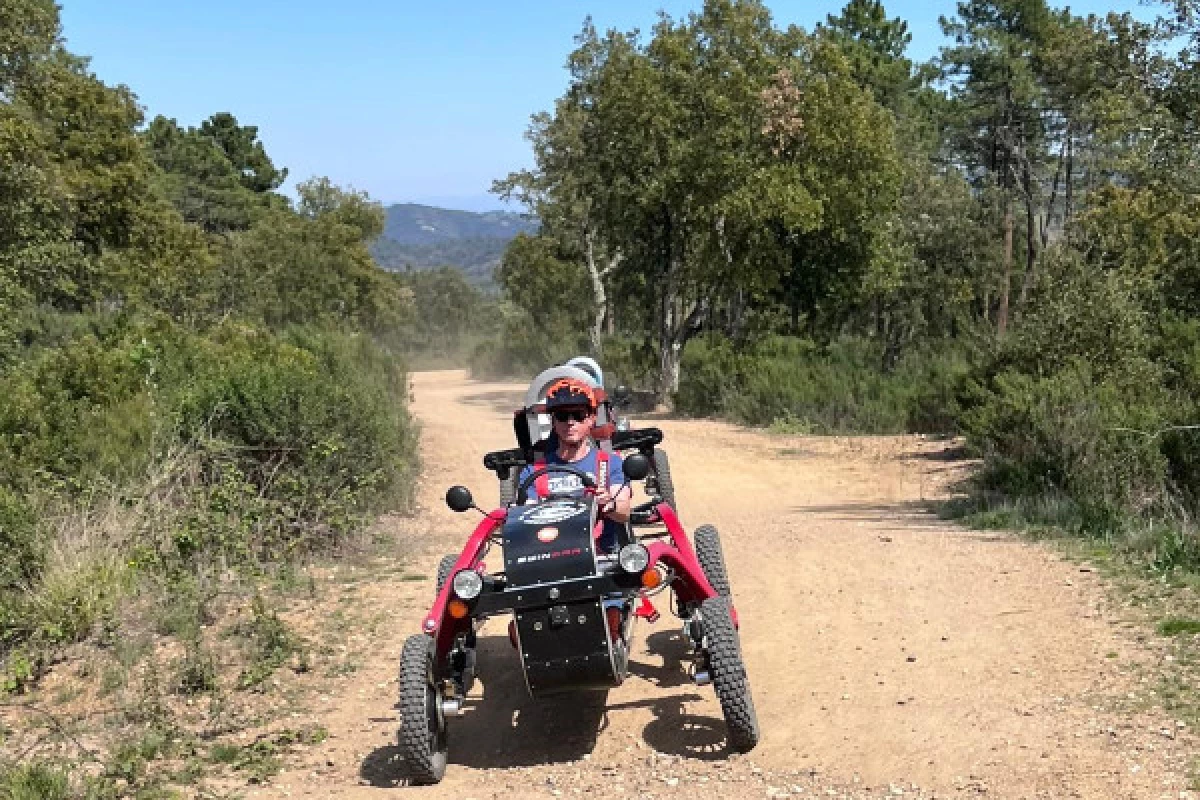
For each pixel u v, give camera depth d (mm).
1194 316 19234
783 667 7750
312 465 12219
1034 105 60125
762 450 22406
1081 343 18031
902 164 37500
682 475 19094
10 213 23594
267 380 12664
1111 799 5238
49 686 8195
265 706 7719
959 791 5562
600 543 6723
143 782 6387
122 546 10078
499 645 8719
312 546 11867
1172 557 9305
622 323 57250
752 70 30781
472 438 24016
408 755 6129
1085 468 12664
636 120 30688
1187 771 5430
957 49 61375
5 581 9359
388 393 20453
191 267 27016
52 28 30422
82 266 32531
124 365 13477
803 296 34531
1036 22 58844
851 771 5961
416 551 12227
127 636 8914
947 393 23719
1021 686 6898
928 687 7062
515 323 64000
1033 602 8703
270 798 6145
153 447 11266
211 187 76625
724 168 29812
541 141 38938
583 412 7203
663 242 33750
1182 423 12273
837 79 31125
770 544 11781
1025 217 63438
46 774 6207
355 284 71062
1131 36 15500
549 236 48469
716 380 30938
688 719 6914
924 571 10016
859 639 8203
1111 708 6371
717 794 5812
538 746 6766
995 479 14055
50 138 39594
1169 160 15609
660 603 9414
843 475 18719
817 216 30078
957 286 43688
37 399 11984
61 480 10852
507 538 6395
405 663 6230
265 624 8828
